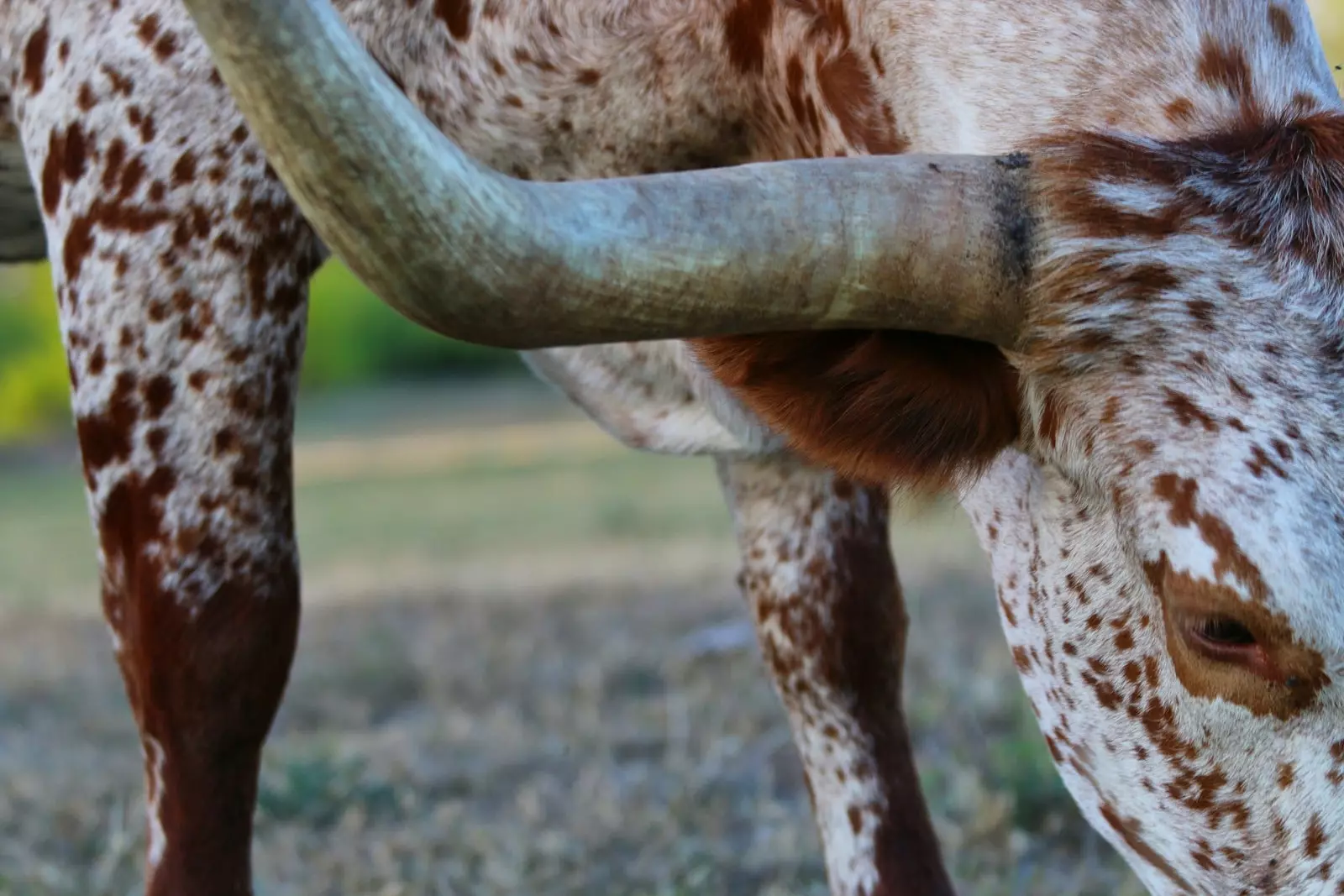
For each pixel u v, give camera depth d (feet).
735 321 23.29
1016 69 28.25
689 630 80.64
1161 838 26.84
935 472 26.58
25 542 149.59
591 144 33.71
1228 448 23.67
